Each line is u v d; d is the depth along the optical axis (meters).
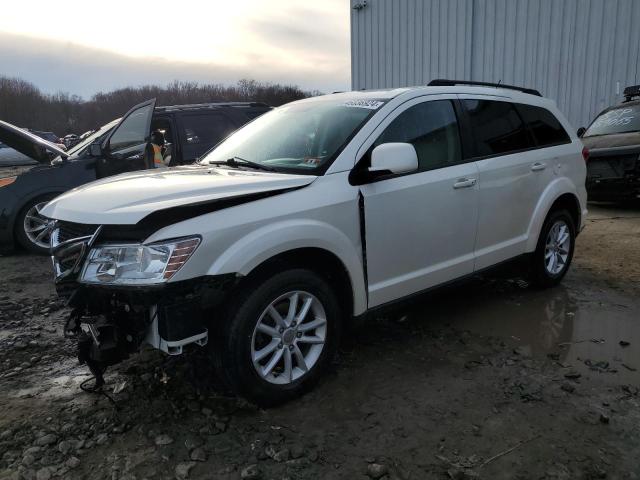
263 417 2.85
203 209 2.66
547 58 12.46
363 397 3.05
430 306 4.55
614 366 3.41
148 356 3.58
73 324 2.86
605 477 2.35
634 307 4.46
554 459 2.48
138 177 3.29
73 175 6.63
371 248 3.29
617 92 11.53
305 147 3.49
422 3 14.70
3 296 5.06
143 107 6.34
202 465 2.46
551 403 2.96
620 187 8.08
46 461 2.51
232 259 2.62
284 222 2.84
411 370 3.38
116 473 2.41
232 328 2.72
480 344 3.76
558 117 4.98
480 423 2.78
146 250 2.51
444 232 3.74
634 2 10.99
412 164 3.18
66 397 3.12
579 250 6.30
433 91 3.85
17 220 6.55
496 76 13.43
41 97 63.31
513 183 4.26
